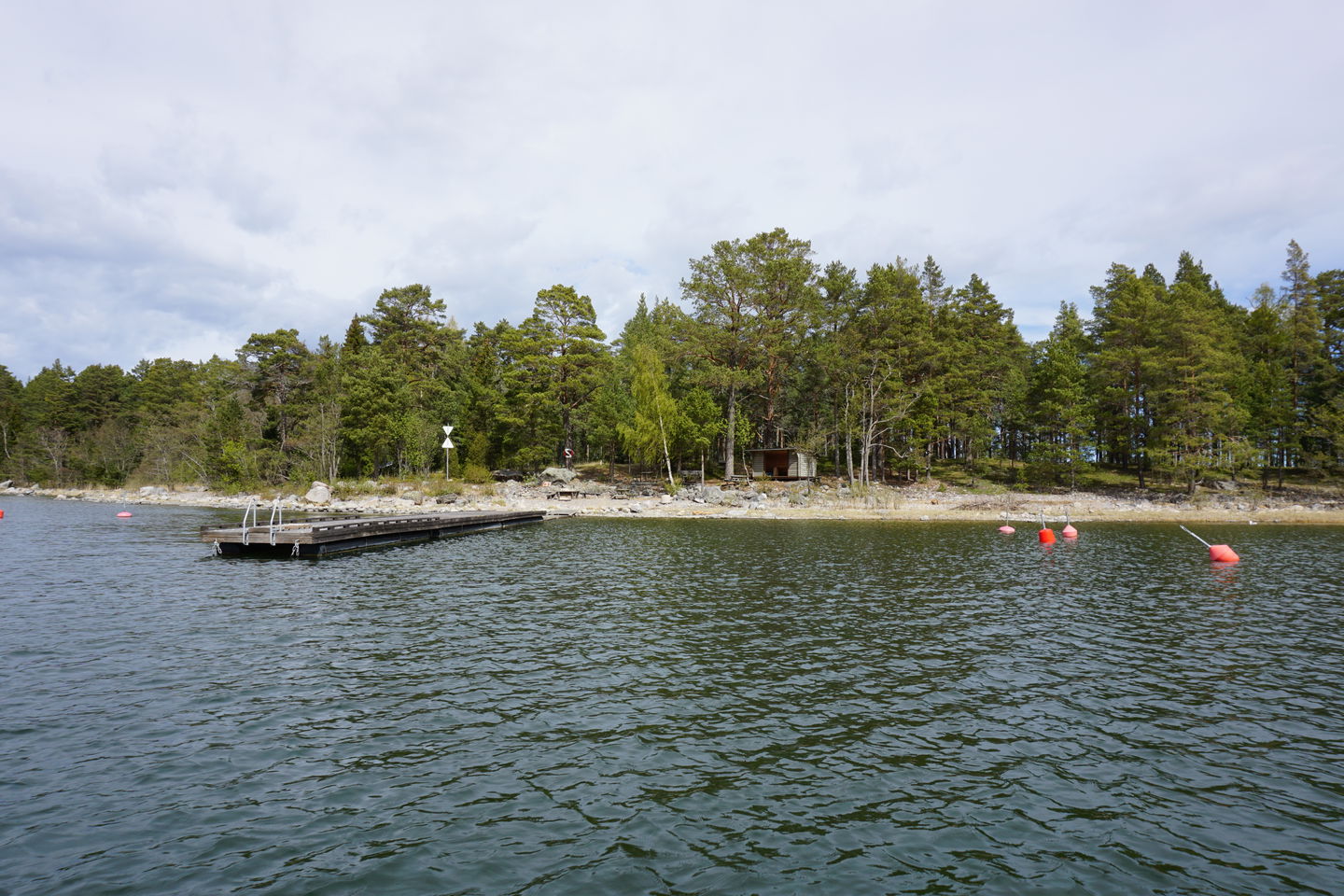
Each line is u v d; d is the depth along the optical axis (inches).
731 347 2477.9
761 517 1948.8
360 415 2640.3
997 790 320.8
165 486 2957.7
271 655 520.4
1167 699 443.8
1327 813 301.9
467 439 2797.7
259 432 2829.7
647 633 601.9
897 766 344.2
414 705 420.8
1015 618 671.8
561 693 444.5
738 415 2662.4
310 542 1040.8
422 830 278.7
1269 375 2487.7
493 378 2940.5
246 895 233.1
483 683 462.3
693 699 437.1
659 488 2471.7
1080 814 299.4
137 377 4788.4
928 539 1379.2
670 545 1267.2
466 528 1514.5
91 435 3496.6
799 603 735.1
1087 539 1409.9
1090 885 246.8
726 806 301.7
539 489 2425.0
